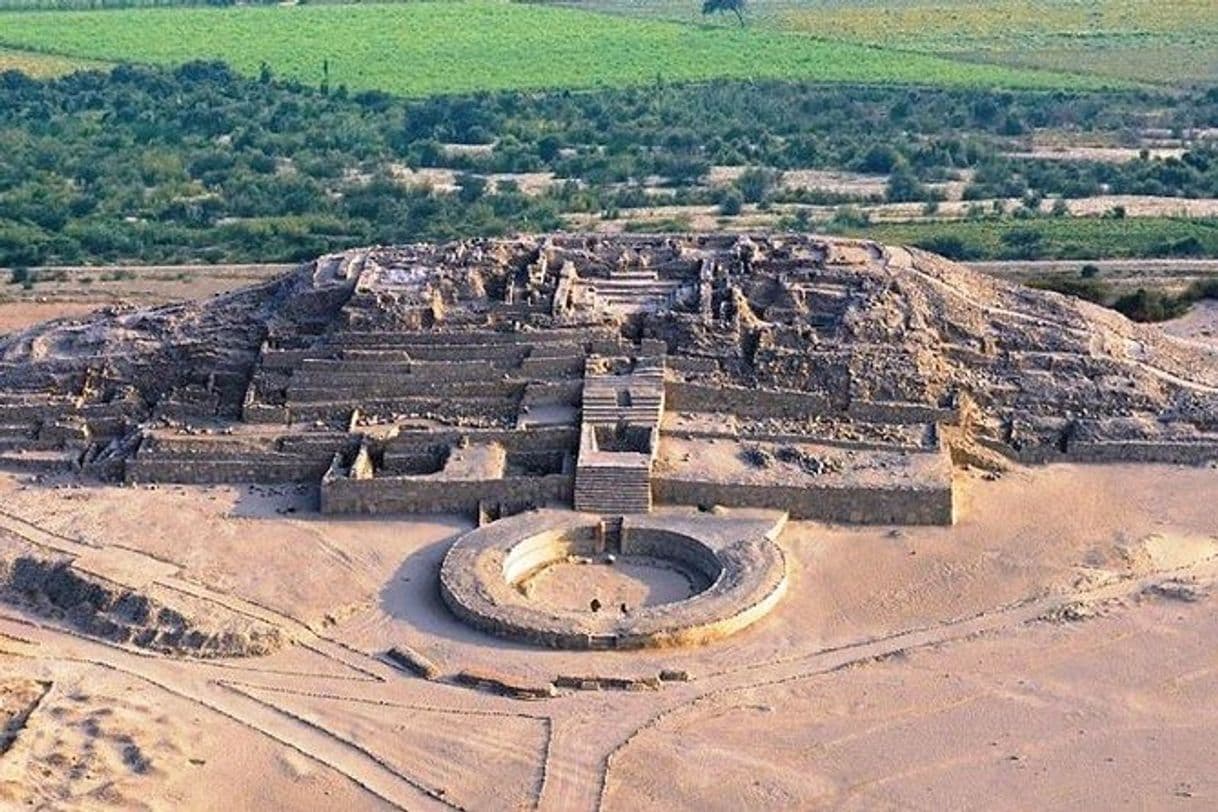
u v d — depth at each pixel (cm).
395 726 10044
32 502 12506
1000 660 10531
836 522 12125
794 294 13425
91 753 9719
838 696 10219
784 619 11050
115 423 13325
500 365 13038
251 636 10831
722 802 9319
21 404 13362
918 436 12700
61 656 10844
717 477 12175
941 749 9719
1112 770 9512
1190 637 10688
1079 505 12325
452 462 12444
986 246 19438
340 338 13200
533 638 10788
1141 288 17512
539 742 9856
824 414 12888
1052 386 13188
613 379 12862
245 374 13350
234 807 9381
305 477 12712
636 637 10706
